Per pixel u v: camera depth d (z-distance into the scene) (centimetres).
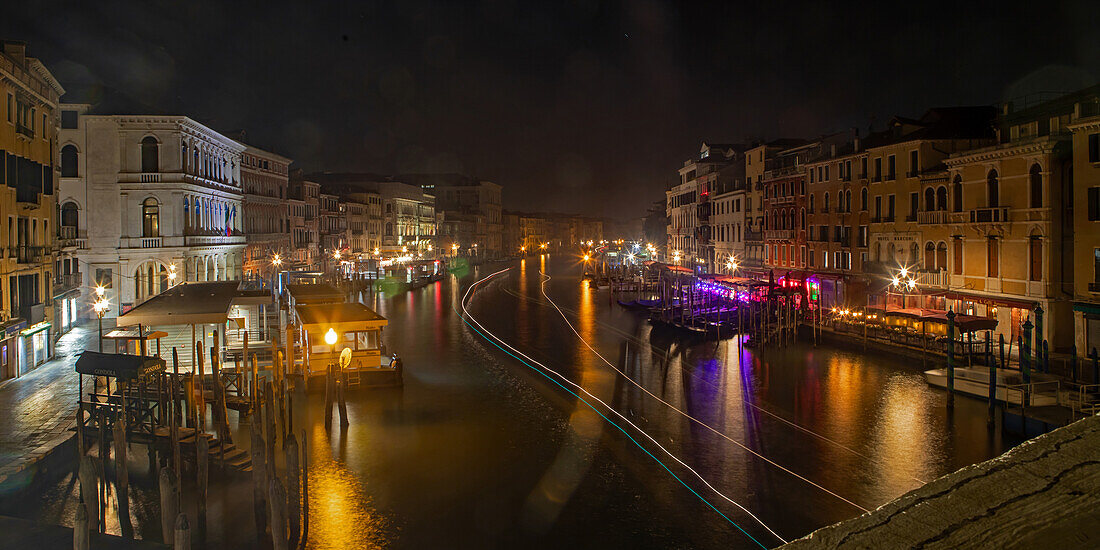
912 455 1952
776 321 4488
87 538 975
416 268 9881
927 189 3834
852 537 177
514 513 1614
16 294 2684
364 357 2878
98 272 4400
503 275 10550
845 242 4628
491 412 2458
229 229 5700
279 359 2542
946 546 163
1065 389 2369
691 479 1805
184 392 2188
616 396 2695
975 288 3444
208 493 1709
